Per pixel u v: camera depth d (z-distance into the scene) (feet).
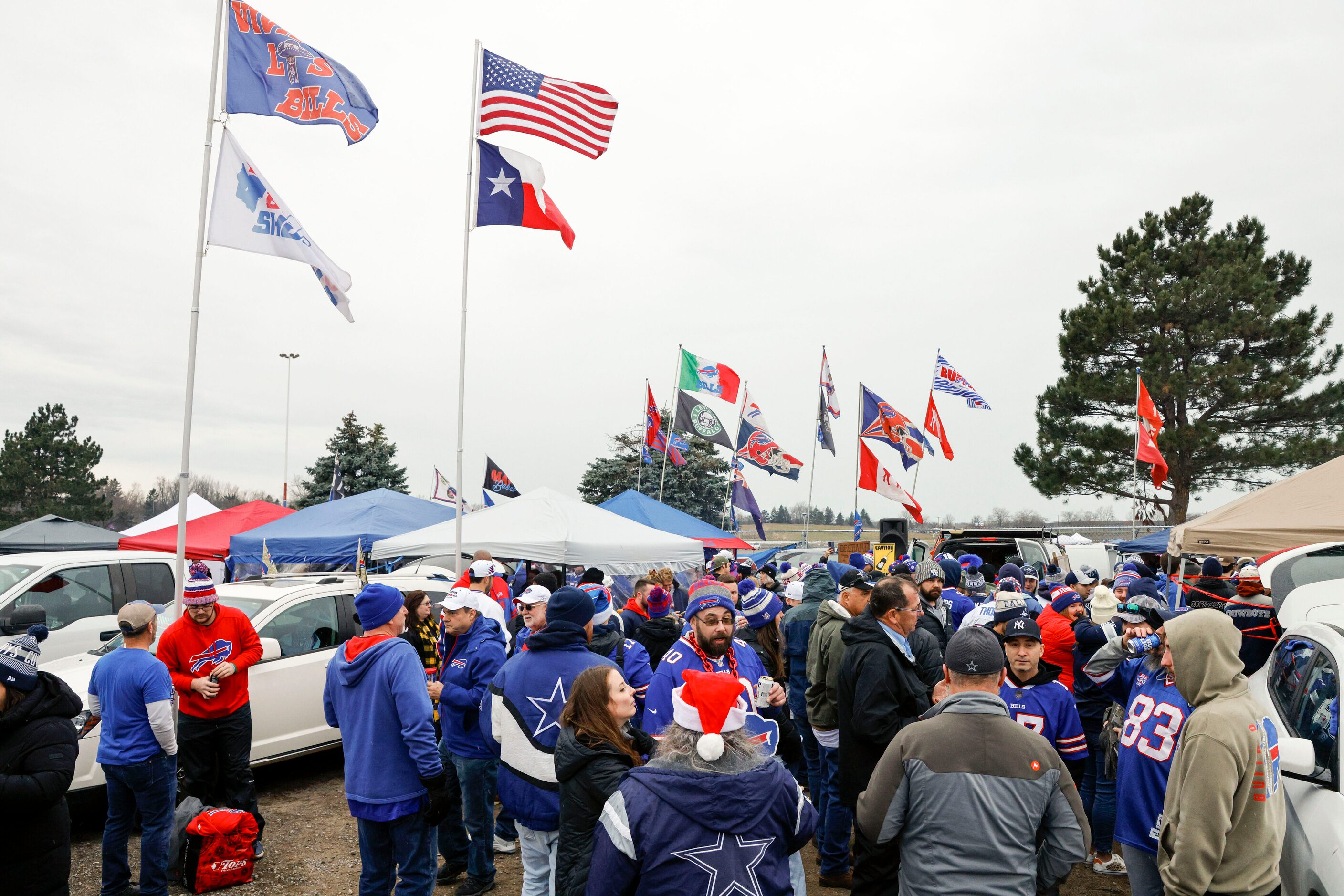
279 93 26.48
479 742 18.28
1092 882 18.92
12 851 12.25
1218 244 106.52
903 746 10.29
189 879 18.69
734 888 8.25
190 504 62.23
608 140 36.86
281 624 26.53
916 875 9.94
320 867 20.18
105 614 32.99
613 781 10.47
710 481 122.83
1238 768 10.39
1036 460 109.70
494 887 18.88
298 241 26.43
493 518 40.78
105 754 16.94
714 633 14.39
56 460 178.40
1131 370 105.81
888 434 70.64
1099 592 19.51
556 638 14.21
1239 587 22.38
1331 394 99.04
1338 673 13.16
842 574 29.09
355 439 120.47
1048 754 9.98
